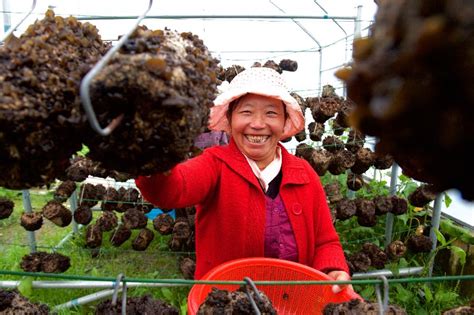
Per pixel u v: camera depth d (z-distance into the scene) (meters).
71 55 0.61
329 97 2.49
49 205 2.34
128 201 2.82
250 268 1.31
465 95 0.43
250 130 1.42
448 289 2.43
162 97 0.56
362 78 0.49
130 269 2.69
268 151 1.47
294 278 1.30
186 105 0.58
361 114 0.51
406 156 0.53
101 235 2.65
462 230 2.41
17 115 0.55
